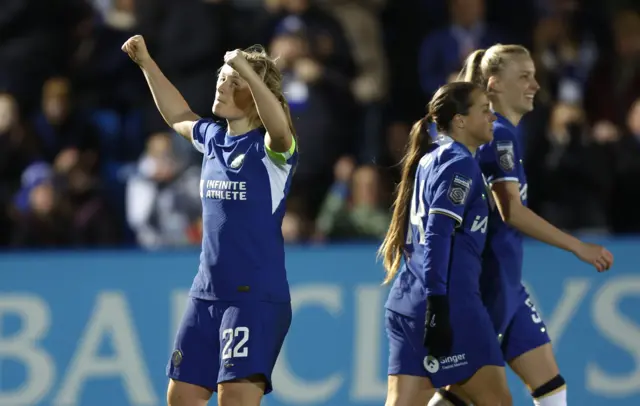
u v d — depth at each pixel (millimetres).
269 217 16375
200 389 16594
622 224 31078
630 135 31672
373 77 36344
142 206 30609
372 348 25875
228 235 16297
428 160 17547
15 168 31750
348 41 34688
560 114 31281
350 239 29016
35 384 25594
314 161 31922
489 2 37531
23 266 25750
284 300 16531
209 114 33750
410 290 17609
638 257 26234
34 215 29172
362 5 37406
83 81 35250
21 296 25719
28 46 35156
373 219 29250
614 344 26047
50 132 33219
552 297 26062
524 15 37531
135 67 35312
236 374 16141
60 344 25688
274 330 16422
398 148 32781
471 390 17625
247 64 15641
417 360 17734
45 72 35312
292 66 32562
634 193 31031
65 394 25609
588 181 30688
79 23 36125
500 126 18641
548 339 19156
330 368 25781
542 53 34844
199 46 33969
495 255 18766
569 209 30641
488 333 17531
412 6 37406
